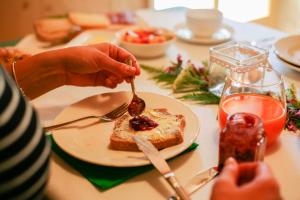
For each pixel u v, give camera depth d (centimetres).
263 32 93
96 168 42
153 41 77
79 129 48
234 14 174
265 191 29
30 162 30
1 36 160
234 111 45
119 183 40
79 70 56
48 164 33
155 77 67
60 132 47
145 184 40
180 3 181
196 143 47
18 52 70
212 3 178
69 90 64
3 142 28
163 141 43
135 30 85
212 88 62
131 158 41
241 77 54
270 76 53
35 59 56
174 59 77
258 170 31
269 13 174
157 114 49
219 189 29
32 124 31
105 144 45
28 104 32
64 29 96
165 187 39
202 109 56
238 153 37
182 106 52
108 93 57
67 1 164
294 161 44
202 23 85
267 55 61
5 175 28
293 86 58
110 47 60
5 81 30
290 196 38
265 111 45
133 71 54
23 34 163
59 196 38
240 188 29
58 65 57
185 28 95
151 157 40
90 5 169
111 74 58
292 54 72
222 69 60
